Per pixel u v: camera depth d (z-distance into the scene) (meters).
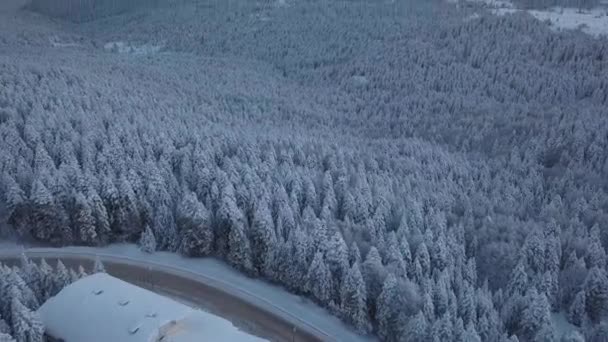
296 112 130.62
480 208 68.62
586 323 51.94
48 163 67.75
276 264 57.44
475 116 123.50
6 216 63.53
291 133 101.69
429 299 47.41
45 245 64.44
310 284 54.56
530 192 75.94
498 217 66.44
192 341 39.34
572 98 132.12
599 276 52.78
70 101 91.56
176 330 40.78
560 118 109.56
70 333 41.25
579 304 52.03
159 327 40.12
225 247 61.44
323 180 69.62
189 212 62.28
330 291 53.91
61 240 64.06
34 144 73.06
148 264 61.56
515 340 43.19
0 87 96.75
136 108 98.62
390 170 80.88
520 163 87.62
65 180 64.44
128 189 63.91
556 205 70.88
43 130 76.19
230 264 61.38
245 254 58.81
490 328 46.59
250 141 82.62
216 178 67.19
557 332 49.50
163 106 106.44
